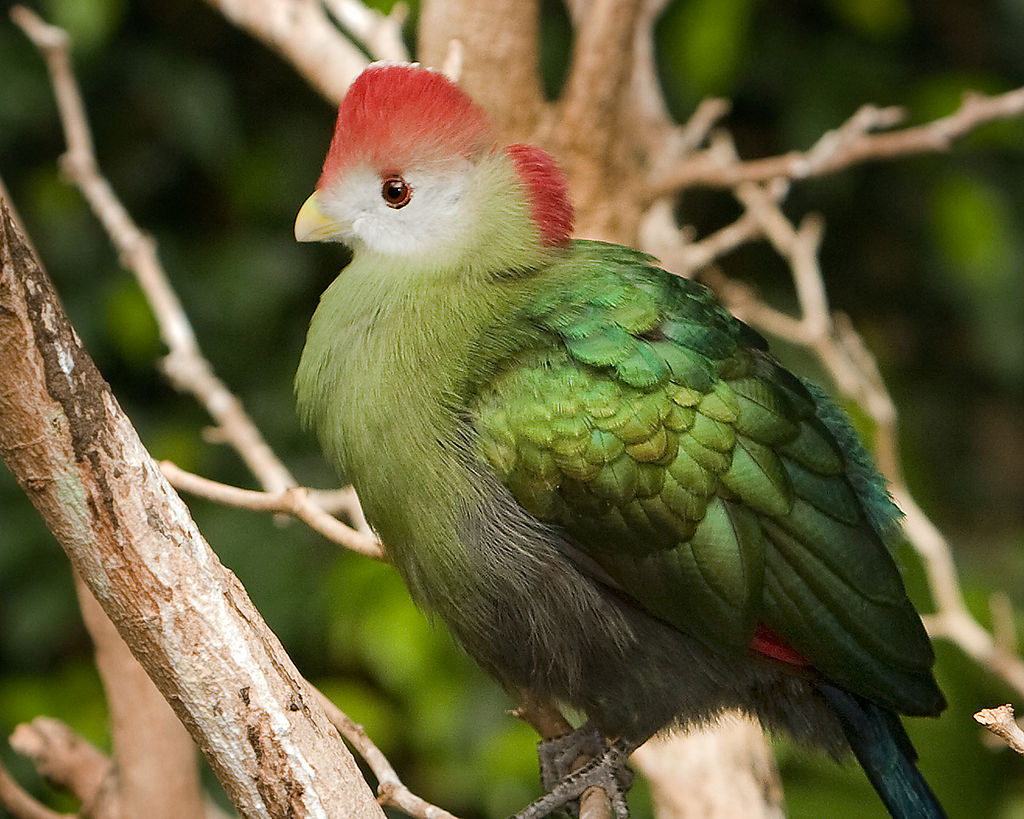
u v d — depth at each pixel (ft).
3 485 34.71
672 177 23.88
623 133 24.49
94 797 19.88
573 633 17.88
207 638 12.23
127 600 12.07
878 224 42.75
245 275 37.29
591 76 22.54
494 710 32.12
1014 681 22.75
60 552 34.99
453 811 34.68
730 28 34.35
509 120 22.99
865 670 17.42
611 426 16.88
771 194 25.82
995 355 39.63
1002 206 38.88
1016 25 41.81
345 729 15.96
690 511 16.94
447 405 17.43
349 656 34.73
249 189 37.81
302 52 24.56
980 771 30.45
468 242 18.52
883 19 36.94
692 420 16.99
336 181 18.88
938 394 43.57
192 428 36.45
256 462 21.01
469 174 18.70
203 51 38.88
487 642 18.33
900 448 38.14
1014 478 43.14
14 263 11.07
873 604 17.48
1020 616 32.01
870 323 43.62
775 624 17.30
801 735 18.85
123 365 37.24
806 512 17.34
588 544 17.26
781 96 40.11
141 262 22.91
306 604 33.96
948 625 23.09
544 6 38.04
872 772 17.93
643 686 18.17
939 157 40.37
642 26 27.63
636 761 20.76
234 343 37.52
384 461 17.69
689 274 25.17
